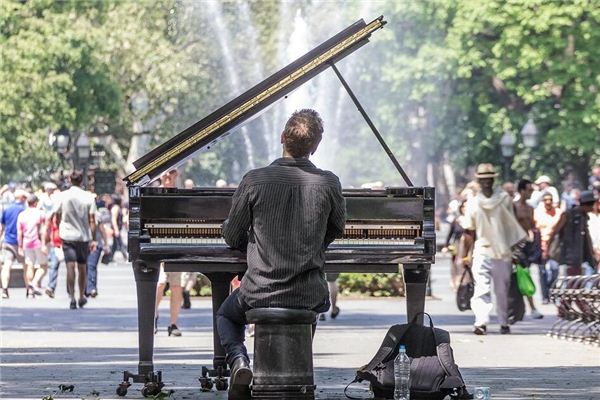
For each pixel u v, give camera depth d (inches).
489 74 3713.1
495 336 1353.3
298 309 683.4
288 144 705.0
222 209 800.3
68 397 819.4
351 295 1977.1
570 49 3553.2
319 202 690.8
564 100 3590.1
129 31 4035.4
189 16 4119.1
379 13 3754.9
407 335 757.3
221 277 868.6
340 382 901.2
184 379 924.6
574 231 1579.7
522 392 853.2
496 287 1386.6
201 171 4303.6
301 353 683.4
